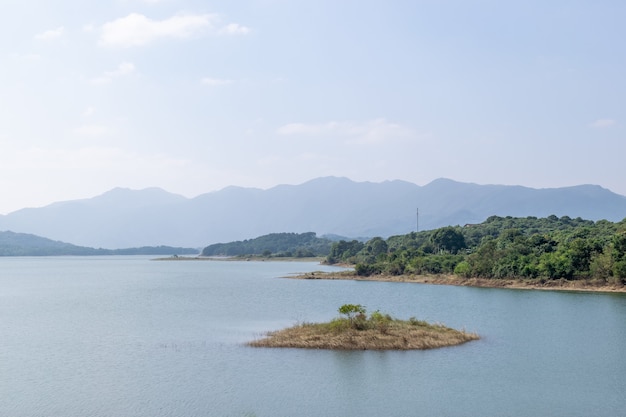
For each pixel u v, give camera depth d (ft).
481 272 621.72
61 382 193.67
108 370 208.85
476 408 165.37
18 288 631.56
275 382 190.29
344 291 553.23
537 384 188.24
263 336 271.28
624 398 174.81
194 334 284.82
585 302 424.87
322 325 271.08
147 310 397.39
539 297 466.29
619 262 514.68
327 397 174.81
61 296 522.06
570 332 282.97
